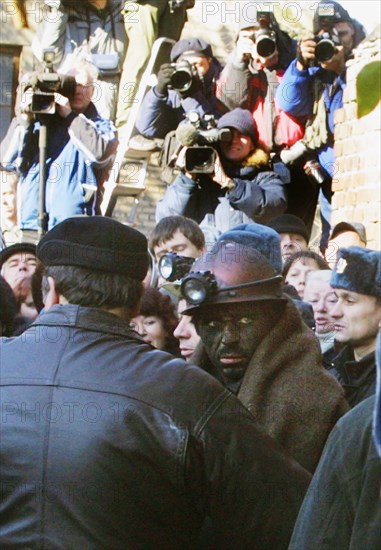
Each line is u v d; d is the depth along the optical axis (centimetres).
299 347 301
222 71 602
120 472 253
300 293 450
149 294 412
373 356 362
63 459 253
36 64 845
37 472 254
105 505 252
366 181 553
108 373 261
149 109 640
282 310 302
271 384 297
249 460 259
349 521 236
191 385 261
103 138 619
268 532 260
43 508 253
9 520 257
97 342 267
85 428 254
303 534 238
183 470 255
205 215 577
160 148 656
